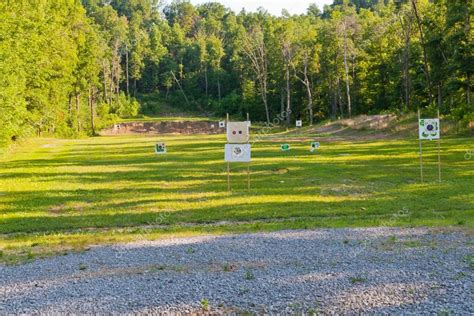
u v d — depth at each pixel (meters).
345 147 31.41
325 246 9.26
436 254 8.56
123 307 6.46
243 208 13.28
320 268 7.94
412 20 50.28
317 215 12.39
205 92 107.12
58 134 57.75
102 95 92.00
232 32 117.75
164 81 107.75
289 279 7.43
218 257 8.68
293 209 13.02
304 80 73.12
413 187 15.98
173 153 31.62
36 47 41.91
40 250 9.42
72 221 12.09
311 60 71.44
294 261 8.35
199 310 6.31
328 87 72.31
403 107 47.69
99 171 22.36
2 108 30.75
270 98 79.19
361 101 68.12
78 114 66.12
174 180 18.91
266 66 76.56
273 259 8.49
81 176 20.61
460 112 35.19
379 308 6.27
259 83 79.62
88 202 14.69
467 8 38.00
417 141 32.25
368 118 48.16
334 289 6.97
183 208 13.47
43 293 7.04
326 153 28.00
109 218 12.41
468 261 8.11
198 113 99.38
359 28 65.69
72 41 57.56
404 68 54.06
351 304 6.42
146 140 50.91
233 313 6.20
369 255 8.61
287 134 51.69
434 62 45.44
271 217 12.25
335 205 13.46
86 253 9.15
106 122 75.81
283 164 23.08
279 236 10.10
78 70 63.22
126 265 8.33
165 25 126.50
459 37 38.06
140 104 99.38
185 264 8.30
